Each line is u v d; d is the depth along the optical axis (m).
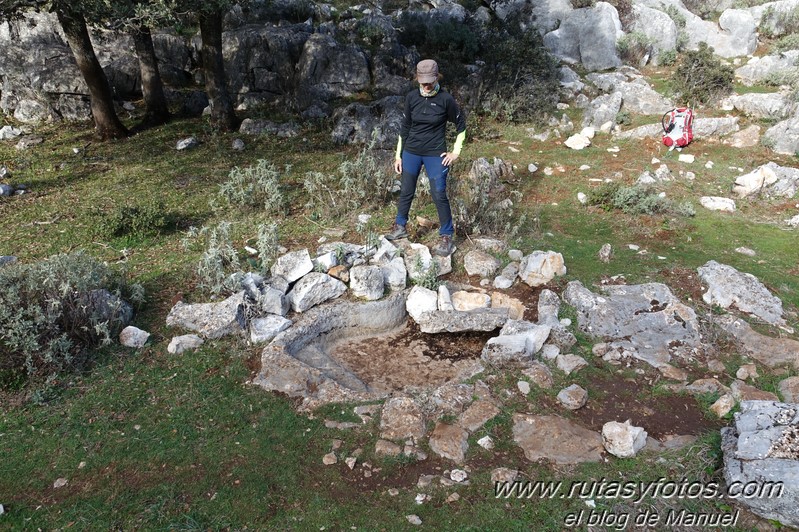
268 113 12.27
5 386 4.16
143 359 4.60
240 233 6.81
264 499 3.36
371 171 7.70
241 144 10.31
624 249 6.80
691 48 15.57
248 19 14.28
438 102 5.30
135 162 9.52
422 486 3.47
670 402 4.28
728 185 8.96
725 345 4.95
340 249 5.73
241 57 12.62
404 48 13.60
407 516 3.26
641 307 5.36
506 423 3.99
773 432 3.44
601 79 12.98
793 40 14.38
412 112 5.46
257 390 4.30
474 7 16.30
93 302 4.82
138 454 3.66
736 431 3.63
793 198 8.41
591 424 4.05
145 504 3.30
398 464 3.63
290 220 7.19
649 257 6.53
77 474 3.52
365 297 5.45
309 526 3.19
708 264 6.05
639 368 4.64
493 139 11.01
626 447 3.65
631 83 12.66
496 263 6.07
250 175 7.78
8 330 4.26
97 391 4.23
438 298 5.57
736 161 9.77
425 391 4.36
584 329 5.16
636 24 15.25
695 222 7.64
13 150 10.04
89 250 6.44
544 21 15.80
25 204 7.77
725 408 4.09
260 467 3.59
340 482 3.50
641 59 14.72
